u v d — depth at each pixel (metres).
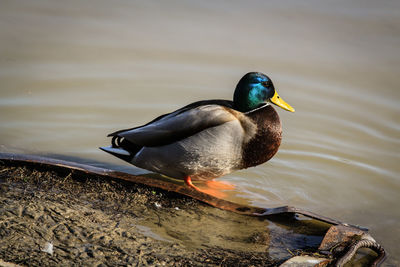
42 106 12.31
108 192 8.69
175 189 8.80
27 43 14.80
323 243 7.56
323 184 10.11
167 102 12.88
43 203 7.98
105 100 12.79
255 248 7.58
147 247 7.23
